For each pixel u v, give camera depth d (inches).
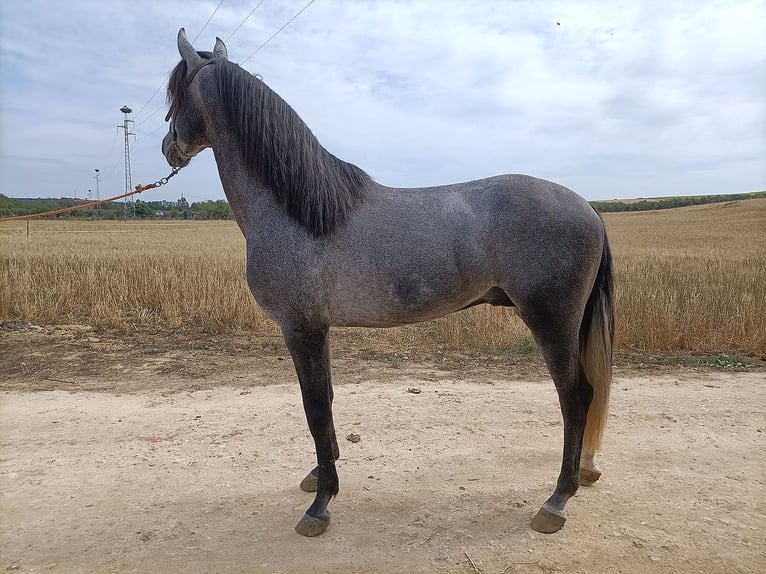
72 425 168.2
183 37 120.5
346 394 200.8
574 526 112.7
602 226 115.0
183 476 135.0
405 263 106.0
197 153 131.7
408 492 127.3
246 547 105.1
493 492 127.3
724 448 152.7
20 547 104.2
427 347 278.8
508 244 107.3
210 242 914.1
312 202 106.0
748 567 98.7
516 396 198.8
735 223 1611.7
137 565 99.0
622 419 175.6
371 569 98.3
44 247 718.5
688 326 281.7
